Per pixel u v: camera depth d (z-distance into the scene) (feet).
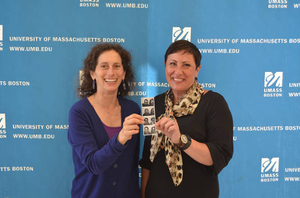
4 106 5.93
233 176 6.32
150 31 5.93
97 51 4.32
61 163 6.15
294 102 6.18
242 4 5.91
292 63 6.08
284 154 6.30
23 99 5.94
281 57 6.06
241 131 6.21
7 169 6.08
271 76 6.10
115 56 4.31
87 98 4.51
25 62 5.85
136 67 6.00
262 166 6.31
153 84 6.07
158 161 4.32
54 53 5.86
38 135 6.05
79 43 5.86
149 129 3.99
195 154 3.76
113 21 5.86
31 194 6.16
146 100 4.02
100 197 4.25
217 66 6.05
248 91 6.12
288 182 6.35
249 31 5.97
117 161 4.30
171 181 4.16
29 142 6.05
